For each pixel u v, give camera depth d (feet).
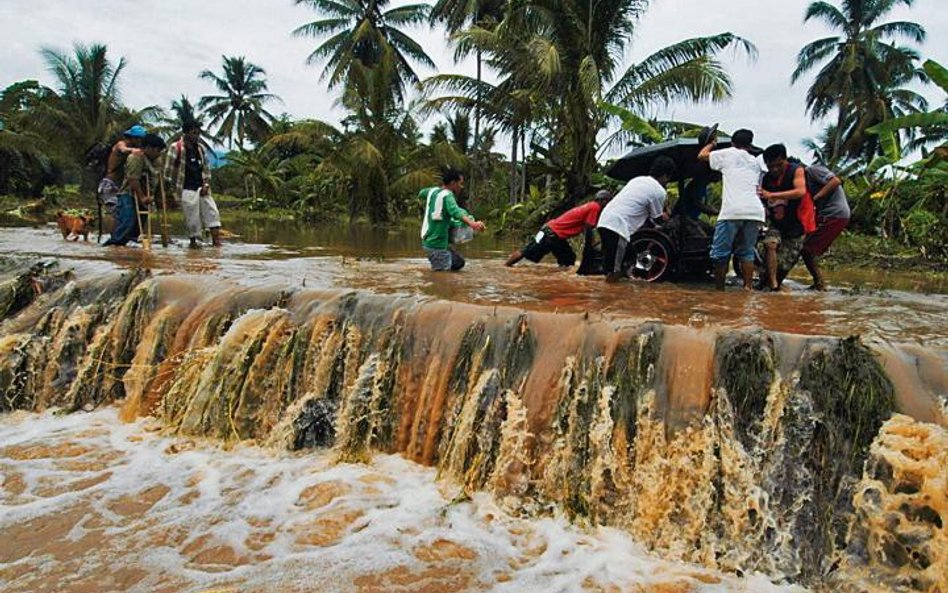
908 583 10.11
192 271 20.79
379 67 87.66
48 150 104.22
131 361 17.42
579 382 12.91
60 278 20.04
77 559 10.70
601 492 12.16
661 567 10.96
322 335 15.48
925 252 39.04
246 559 10.77
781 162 21.33
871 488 10.78
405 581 10.27
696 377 12.26
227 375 15.67
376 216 89.66
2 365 17.54
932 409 11.15
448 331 14.40
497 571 10.62
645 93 54.44
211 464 14.17
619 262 21.61
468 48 58.13
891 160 48.62
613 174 25.04
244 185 140.26
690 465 11.82
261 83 147.95
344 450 14.43
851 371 11.51
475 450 13.26
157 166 30.32
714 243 20.63
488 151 123.65
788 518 11.10
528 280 22.26
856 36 106.22
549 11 54.19
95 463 14.15
